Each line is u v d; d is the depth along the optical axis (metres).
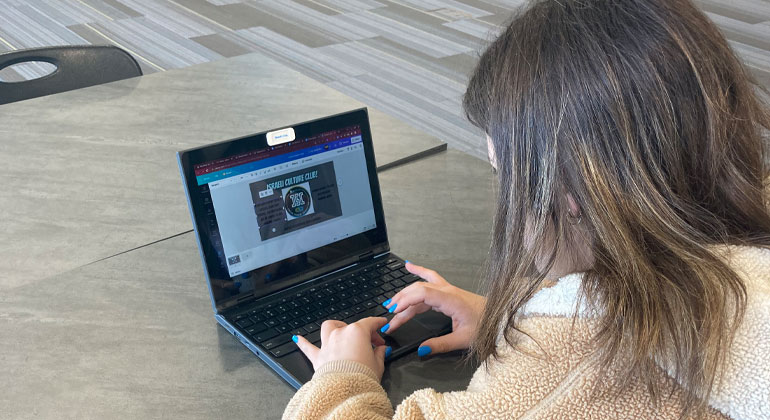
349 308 1.01
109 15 4.85
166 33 4.52
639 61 0.58
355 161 1.11
